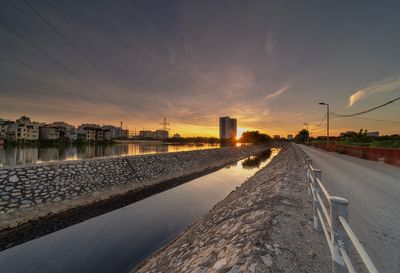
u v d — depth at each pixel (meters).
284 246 3.58
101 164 14.34
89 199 11.93
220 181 20.02
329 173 11.91
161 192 15.19
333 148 35.66
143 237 8.07
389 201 6.49
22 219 8.84
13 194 9.09
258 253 3.33
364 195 7.18
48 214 9.76
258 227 4.31
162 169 20.83
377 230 4.43
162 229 8.83
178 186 17.42
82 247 7.29
